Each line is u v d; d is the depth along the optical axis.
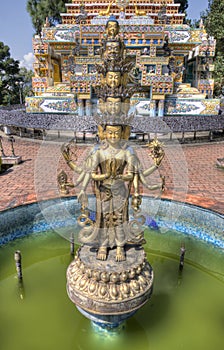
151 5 21.50
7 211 6.70
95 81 17.66
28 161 13.08
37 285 5.25
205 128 16.84
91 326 4.23
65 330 4.23
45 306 4.70
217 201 8.27
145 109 18.80
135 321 4.39
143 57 17.86
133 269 3.78
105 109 3.70
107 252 4.13
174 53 21.12
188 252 6.47
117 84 3.76
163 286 5.29
